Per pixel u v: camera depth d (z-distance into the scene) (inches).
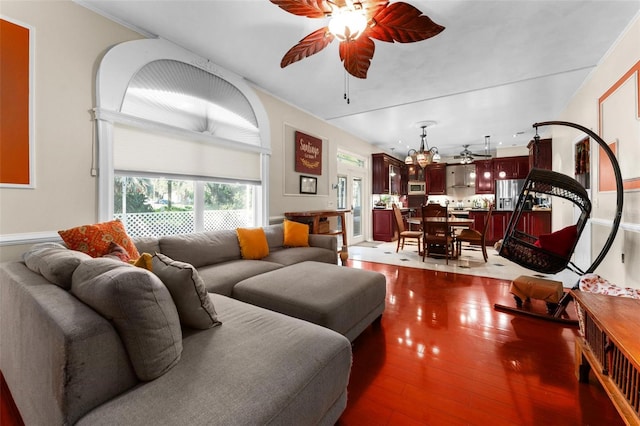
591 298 60.0
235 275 88.7
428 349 75.6
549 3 82.0
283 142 159.5
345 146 226.5
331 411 46.0
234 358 41.2
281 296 72.1
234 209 137.9
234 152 131.3
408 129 221.9
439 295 117.7
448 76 128.1
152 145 100.7
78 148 81.7
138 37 95.3
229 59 116.2
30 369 39.4
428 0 80.7
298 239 136.7
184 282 47.3
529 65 117.8
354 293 75.9
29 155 72.9
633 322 48.0
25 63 72.2
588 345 59.3
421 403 55.5
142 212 103.8
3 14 68.9
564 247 96.0
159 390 34.5
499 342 79.0
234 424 30.4
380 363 69.1
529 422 50.6
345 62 87.1
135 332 35.0
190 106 110.7
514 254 103.7
